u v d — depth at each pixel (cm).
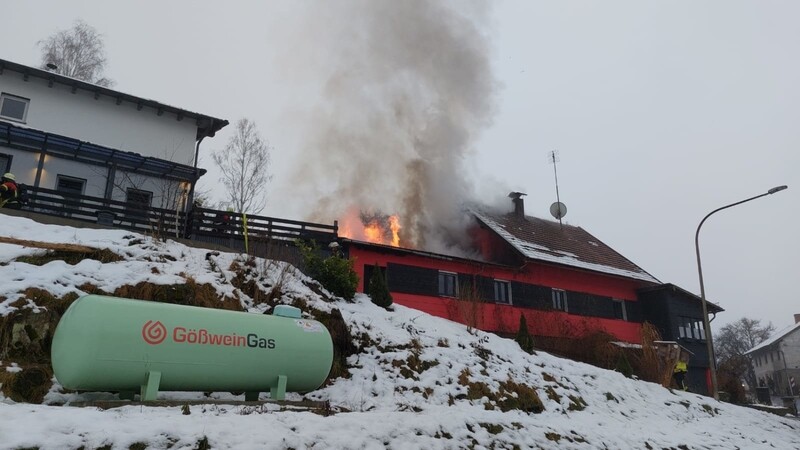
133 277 1066
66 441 545
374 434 768
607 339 2223
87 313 731
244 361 839
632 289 2848
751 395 4269
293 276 1422
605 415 1411
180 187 1923
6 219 1179
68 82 1825
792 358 6378
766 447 1484
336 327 1237
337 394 1065
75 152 1745
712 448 1305
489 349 1516
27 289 919
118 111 1936
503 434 952
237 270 1292
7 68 1744
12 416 570
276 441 658
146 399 744
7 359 828
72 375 709
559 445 1007
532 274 2436
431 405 1112
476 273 2244
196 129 2098
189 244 1402
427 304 2045
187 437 609
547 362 1612
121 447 565
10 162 1673
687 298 2864
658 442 1221
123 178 1831
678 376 2141
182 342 784
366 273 1941
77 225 1293
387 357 1237
